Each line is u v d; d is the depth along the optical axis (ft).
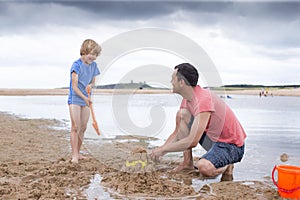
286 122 20.95
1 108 29.32
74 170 10.62
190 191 8.78
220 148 10.50
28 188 8.82
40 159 11.96
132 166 9.98
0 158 12.00
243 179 9.99
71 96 11.27
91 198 8.28
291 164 11.52
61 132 17.65
